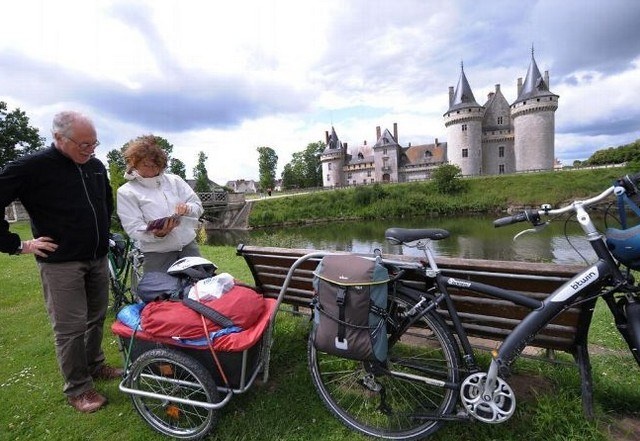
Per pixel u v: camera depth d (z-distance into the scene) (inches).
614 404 84.4
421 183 2149.4
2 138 1512.1
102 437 88.0
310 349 88.1
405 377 78.4
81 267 97.8
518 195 1811.0
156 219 104.0
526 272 75.0
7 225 87.5
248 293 88.9
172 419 90.9
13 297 207.5
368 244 1159.0
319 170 3582.7
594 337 119.3
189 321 80.4
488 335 90.0
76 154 90.6
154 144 109.2
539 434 76.1
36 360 127.6
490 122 2596.0
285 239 1274.6
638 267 65.6
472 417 74.6
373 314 72.2
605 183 1696.6
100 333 112.4
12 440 88.1
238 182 4367.6
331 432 83.7
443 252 885.2
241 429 85.6
